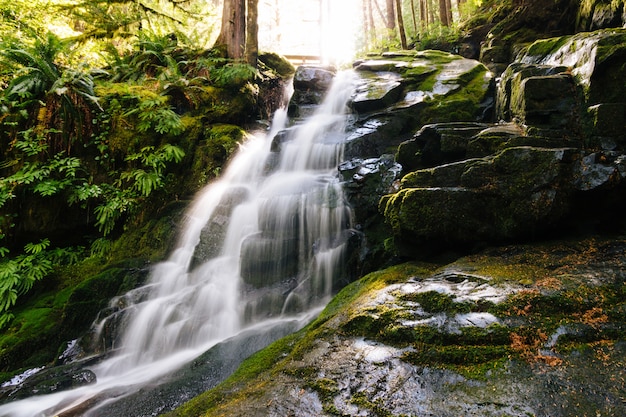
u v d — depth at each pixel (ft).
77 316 16.06
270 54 38.91
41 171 19.21
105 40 31.78
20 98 20.88
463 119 20.70
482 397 6.03
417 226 11.30
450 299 8.37
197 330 14.87
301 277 16.17
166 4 32.91
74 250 20.80
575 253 9.59
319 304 15.06
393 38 50.93
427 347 7.36
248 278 16.51
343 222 16.12
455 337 7.34
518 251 10.39
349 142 20.97
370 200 15.83
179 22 32.91
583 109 12.13
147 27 33.47
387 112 22.06
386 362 7.25
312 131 24.62
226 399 7.42
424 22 48.52
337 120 24.90
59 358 14.75
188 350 14.33
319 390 6.82
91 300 16.70
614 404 5.45
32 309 16.67
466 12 39.58
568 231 10.71
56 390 12.07
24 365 14.33
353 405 6.33
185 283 17.49
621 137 11.03
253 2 32.42
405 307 8.59
